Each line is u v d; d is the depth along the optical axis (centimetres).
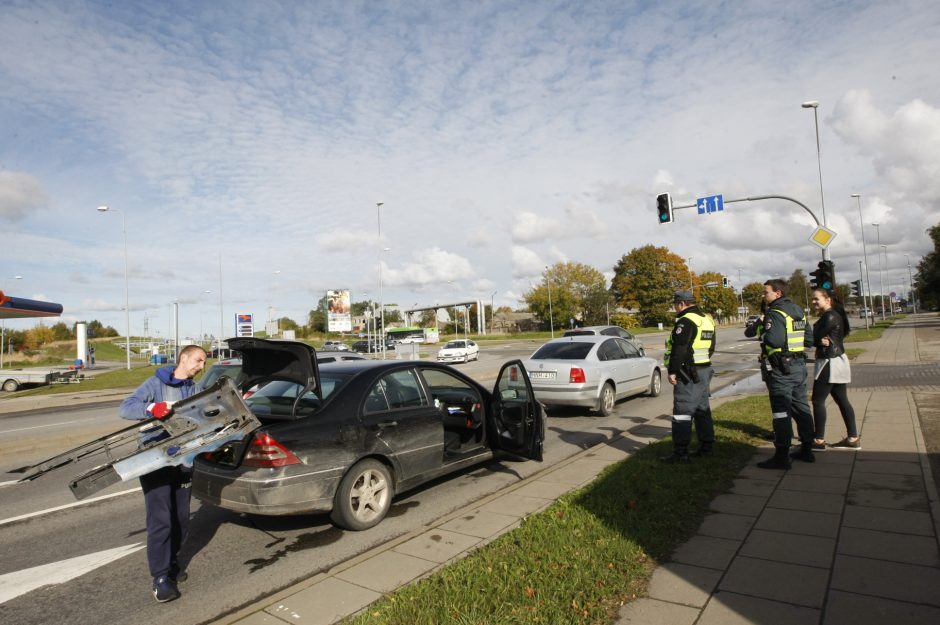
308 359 479
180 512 402
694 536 420
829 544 393
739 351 2823
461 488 622
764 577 350
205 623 356
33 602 392
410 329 7688
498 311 12531
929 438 670
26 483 762
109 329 12362
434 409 586
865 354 2077
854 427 649
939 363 1645
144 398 393
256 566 438
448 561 406
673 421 629
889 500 470
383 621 312
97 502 649
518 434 607
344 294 6253
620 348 1202
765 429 776
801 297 10381
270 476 450
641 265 8606
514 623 305
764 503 483
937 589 325
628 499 502
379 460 525
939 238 4725
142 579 428
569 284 8238
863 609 307
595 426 975
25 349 7150
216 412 379
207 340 6122
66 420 1550
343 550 462
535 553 395
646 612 314
